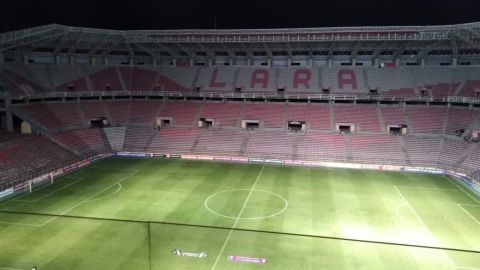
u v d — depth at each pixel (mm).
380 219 38812
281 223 37375
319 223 37531
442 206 42844
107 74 80375
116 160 62906
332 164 60719
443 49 71375
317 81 75875
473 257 30203
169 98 79000
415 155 60812
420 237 34469
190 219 38000
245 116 72625
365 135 65938
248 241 32688
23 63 71812
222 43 73938
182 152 66125
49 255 29938
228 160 63875
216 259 29359
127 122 74000
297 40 69250
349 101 73375
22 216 37812
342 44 71688
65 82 73750
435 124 65688
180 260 29156
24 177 49250
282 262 29219
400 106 70688
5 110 62969
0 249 30844
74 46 75188
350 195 46375
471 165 55219
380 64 77438
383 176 55312
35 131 62781
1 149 52844
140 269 27812
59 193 45594
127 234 33750
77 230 34500
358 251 31203
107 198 44062
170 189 47844
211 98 78125
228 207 41625
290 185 50250
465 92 67062
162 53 84062
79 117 70625
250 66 81562
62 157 58375
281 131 68875
